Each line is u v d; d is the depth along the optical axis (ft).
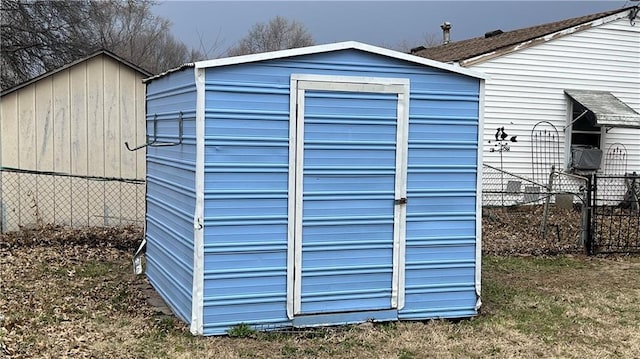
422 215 18.40
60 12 58.80
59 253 26.73
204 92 16.07
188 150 17.16
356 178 17.63
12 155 31.65
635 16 47.39
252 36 98.89
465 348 16.55
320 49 16.84
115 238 29.27
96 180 32.42
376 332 17.39
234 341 16.31
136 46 84.69
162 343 16.03
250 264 16.80
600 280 25.16
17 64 55.88
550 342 17.30
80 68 32.58
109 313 18.65
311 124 17.13
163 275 20.18
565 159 46.57
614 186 47.67
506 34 55.42
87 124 32.81
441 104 18.37
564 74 46.29
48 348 15.29
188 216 17.19
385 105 17.79
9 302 19.19
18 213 31.65
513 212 42.24
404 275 18.31
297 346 16.19
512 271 26.37
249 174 16.62
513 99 45.24
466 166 18.76
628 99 48.06
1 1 53.72
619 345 17.25
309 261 17.35
